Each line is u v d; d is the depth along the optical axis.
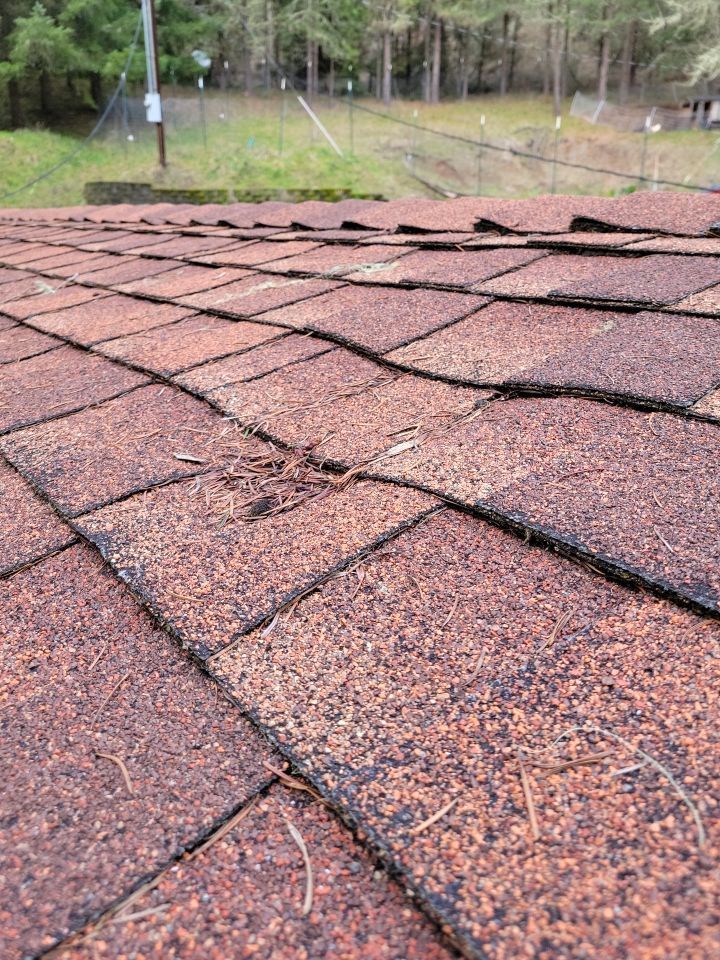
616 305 2.44
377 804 0.97
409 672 1.17
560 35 27.17
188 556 1.54
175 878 0.92
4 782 1.07
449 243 3.77
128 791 1.04
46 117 26.33
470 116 26.45
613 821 0.89
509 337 2.44
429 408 2.06
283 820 0.98
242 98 27.36
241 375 2.53
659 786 0.92
